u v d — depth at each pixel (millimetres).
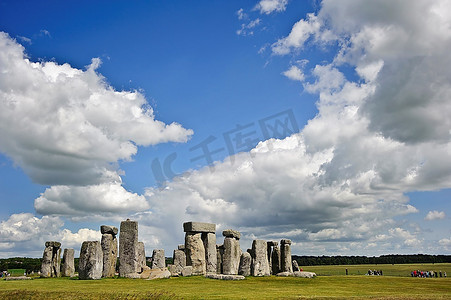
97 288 28297
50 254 42406
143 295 24234
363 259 142500
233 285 31812
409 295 26906
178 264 40656
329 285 33688
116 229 40094
